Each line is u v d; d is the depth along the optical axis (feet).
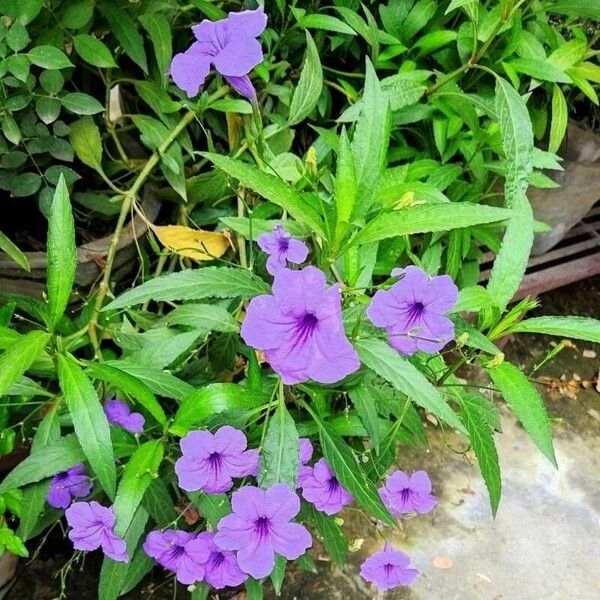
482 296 1.43
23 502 1.57
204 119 2.13
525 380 1.42
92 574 1.98
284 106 2.16
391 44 2.09
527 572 2.20
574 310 3.17
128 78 2.02
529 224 1.44
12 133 1.68
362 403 1.58
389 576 1.68
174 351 1.56
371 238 1.30
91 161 1.89
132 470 1.37
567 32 2.45
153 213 2.07
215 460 1.36
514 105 1.69
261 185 1.28
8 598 1.91
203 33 1.32
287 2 2.11
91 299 1.80
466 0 1.69
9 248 1.65
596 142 2.35
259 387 1.51
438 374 1.64
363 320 1.38
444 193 2.18
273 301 1.13
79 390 1.30
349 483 1.45
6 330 1.36
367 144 1.32
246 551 1.36
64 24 1.76
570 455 2.57
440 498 2.35
